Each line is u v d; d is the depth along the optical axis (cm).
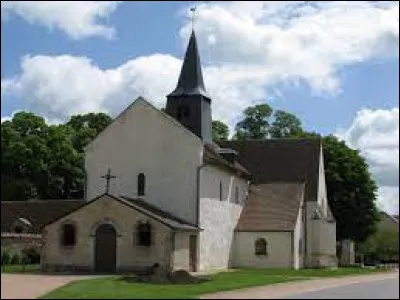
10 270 4741
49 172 7750
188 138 5353
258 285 3894
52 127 8006
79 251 4900
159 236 4791
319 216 6531
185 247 5062
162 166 5391
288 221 6100
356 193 7512
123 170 5478
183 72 5941
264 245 6038
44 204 6450
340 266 7288
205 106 5931
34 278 4000
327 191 7512
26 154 7600
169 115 5684
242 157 6900
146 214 4822
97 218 4903
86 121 9031
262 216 6200
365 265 8562
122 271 4791
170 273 4178
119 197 5053
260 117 9219
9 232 6228
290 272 5356
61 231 4950
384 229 11762
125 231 4847
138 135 5478
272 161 6825
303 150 6856
